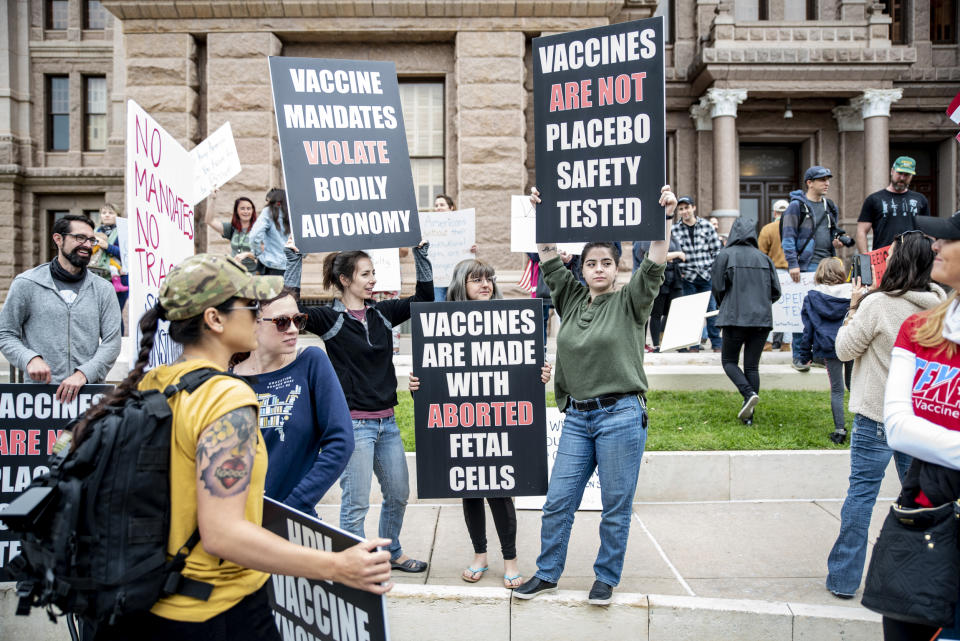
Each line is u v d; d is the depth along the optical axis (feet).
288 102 13.05
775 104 53.11
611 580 12.26
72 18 74.43
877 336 12.25
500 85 37.78
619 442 11.98
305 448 10.05
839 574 12.75
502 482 13.38
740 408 23.02
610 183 12.28
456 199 39.24
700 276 30.42
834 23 49.83
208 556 6.19
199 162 24.00
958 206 57.21
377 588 6.24
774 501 18.29
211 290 6.46
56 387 13.44
